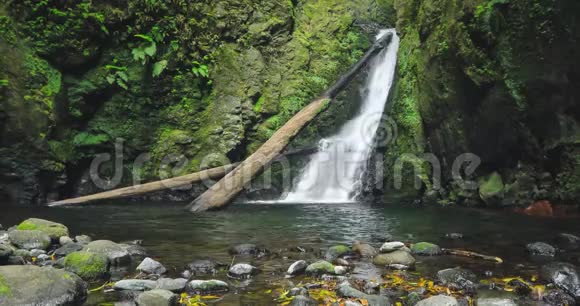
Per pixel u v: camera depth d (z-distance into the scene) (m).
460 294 3.10
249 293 3.15
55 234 4.76
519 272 3.70
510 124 7.81
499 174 8.41
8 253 3.56
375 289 3.18
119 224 6.37
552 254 4.39
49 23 9.30
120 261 3.96
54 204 8.47
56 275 2.98
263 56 11.70
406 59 10.99
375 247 4.76
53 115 9.19
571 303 2.92
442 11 9.06
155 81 10.43
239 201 10.02
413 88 10.55
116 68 9.99
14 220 6.51
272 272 3.71
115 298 3.03
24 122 8.80
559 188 7.32
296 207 8.73
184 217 7.14
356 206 8.91
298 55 12.02
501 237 5.39
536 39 7.02
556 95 7.14
